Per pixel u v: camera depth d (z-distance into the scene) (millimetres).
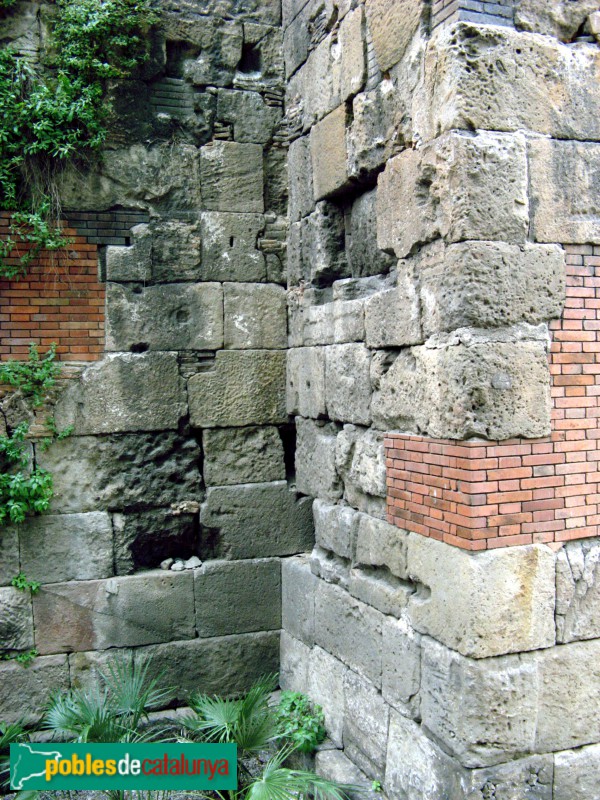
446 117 4152
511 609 4098
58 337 6027
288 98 6543
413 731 4578
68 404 6027
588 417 4297
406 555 4695
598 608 4332
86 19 5965
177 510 6312
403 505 4738
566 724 4250
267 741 5242
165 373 6234
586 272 4316
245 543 6469
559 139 4258
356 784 4965
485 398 4031
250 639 6461
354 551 5395
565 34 4324
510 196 4117
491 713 4070
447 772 4227
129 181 6156
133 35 6156
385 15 4855
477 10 4133
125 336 6148
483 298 4055
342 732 5453
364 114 5109
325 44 5715
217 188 6395
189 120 6355
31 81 5891
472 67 4074
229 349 6410
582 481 4281
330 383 5719
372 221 5301
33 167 5906
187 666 6281
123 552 6195
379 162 4984
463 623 4090
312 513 6617
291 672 6332
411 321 4602
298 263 6305
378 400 5039
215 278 6383
